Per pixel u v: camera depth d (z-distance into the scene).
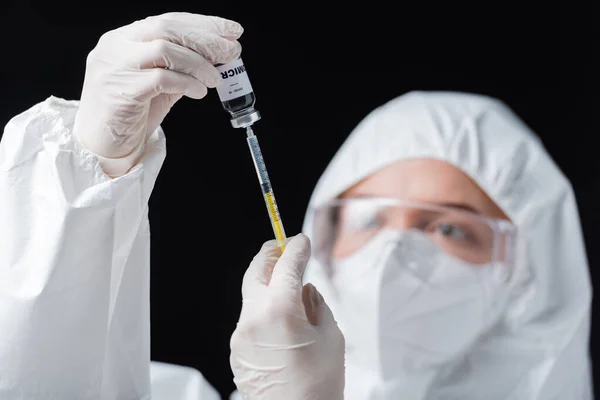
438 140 2.37
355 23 2.63
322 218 2.49
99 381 1.06
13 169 1.03
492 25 2.61
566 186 2.31
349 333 2.40
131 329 1.11
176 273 2.71
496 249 2.33
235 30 1.07
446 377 2.34
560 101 2.58
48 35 2.54
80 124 1.07
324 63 2.65
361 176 2.43
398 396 2.33
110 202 1.00
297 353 1.09
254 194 2.69
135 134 1.05
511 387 2.31
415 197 2.38
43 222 1.02
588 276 2.31
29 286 1.01
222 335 2.71
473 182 2.36
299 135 2.68
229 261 2.71
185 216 2.69
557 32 2.56
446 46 2.63
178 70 1.02
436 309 2.34
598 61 2.53
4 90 2.55
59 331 1.03
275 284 1.11
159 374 1.59
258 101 2.67
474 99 2.49
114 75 1.03
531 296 2.31
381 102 2.66
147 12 2.58
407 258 2.35
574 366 2.30
